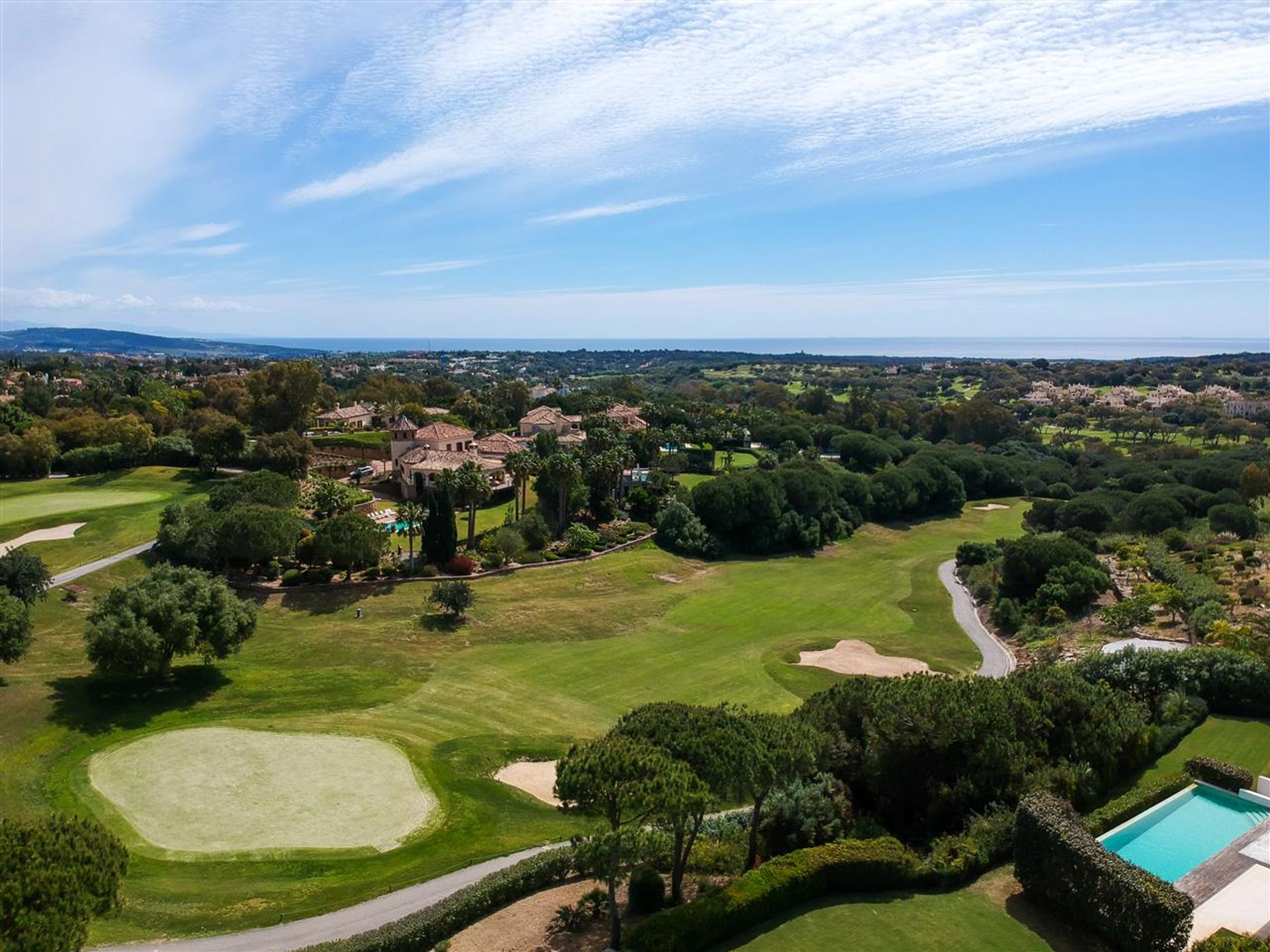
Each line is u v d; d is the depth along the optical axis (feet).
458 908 86.17
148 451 354.13
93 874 73.51
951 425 593.42
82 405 461.78
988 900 87.35
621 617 226.58
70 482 323.98
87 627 155.12
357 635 196.65
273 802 120.78
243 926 90.33
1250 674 134.82
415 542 268.82
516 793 128.88
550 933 84.17
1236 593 214.90
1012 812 97.60
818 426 539.70
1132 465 435.94
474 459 338.34
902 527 379.14
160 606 157.48
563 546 273.13
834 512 348.59
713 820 107.76
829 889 87.61
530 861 95.91
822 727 110.83
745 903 80.74
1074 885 82.02
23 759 128.26
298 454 342.23
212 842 108.99
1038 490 449.89
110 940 87.10
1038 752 107.55
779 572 292.20
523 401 550.77
